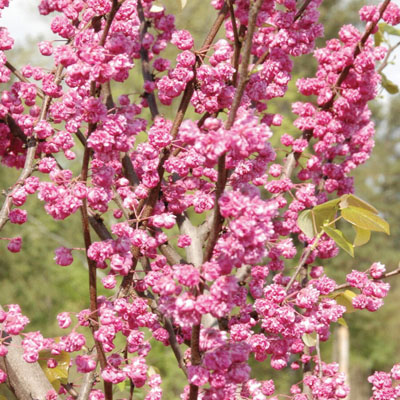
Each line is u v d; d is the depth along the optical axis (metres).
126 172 1.34
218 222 1.04
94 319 1.17
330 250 1.42
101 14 1.20
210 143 1.02
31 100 1.31
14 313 1.18
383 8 1.37
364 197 8.46
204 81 1.27
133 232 1.22
